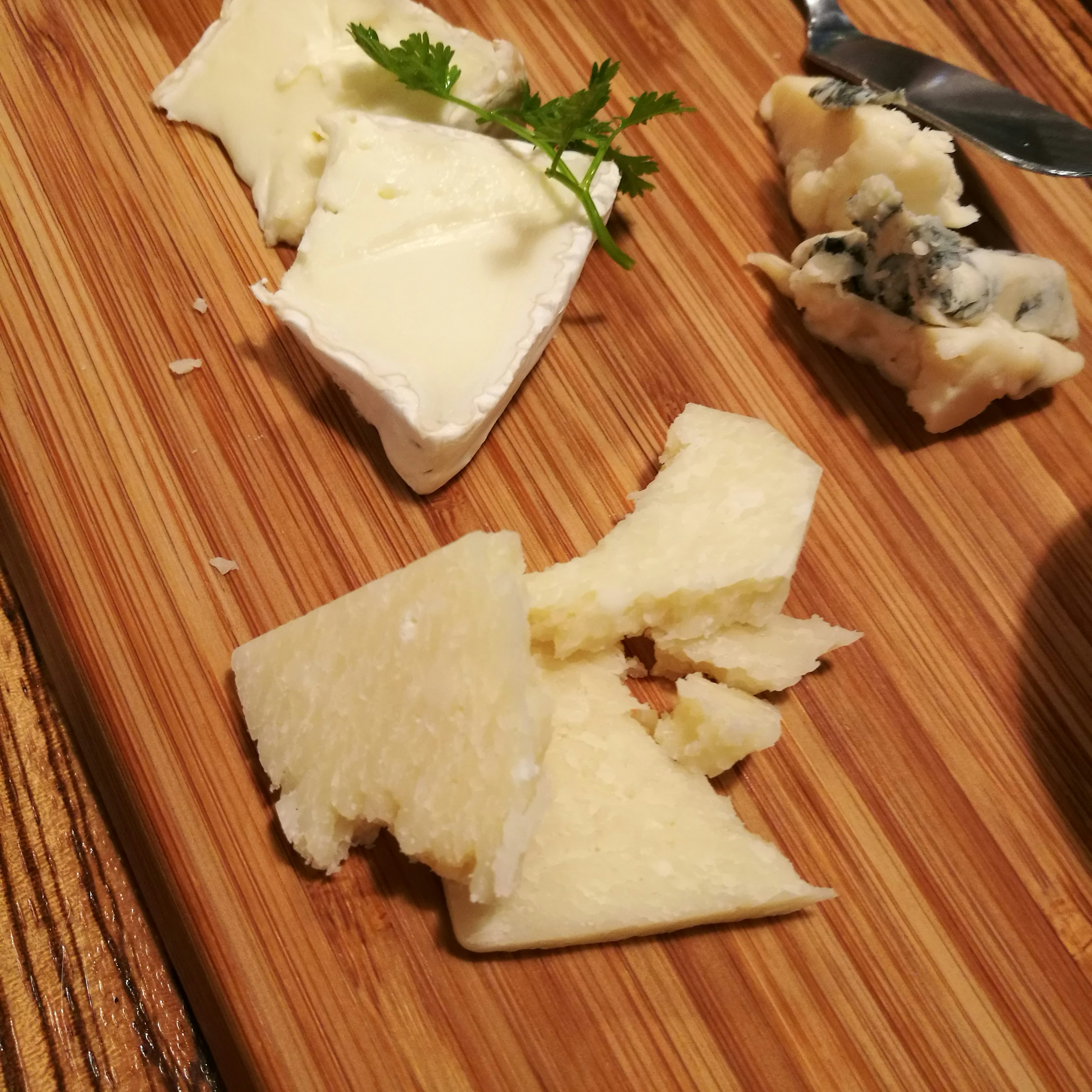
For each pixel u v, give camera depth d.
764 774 0.18
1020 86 0.22
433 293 0.18
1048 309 0.20
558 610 0.17
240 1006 0.16
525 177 0.19
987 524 0.19
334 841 0.16
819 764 0.18
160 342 0.18
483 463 0.19
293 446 0.18
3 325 0.18
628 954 0.17
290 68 0.19
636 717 0.18
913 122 0.20
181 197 0.19
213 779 0.17
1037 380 0.19
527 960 0.16
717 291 0.20
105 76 0.20
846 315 0.19
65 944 0.16
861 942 0.17
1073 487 0.19
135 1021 0.16
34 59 0.20
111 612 0.17
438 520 0.18
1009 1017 0.17
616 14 0.21
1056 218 0.21
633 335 0.20
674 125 0.21
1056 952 0.17
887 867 0.18
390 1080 0.16
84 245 0.19
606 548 0.18
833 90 0.19
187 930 0.16
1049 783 0.18
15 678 0.17
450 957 0.16
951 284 0.18
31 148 0.19
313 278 0.18
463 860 0.15
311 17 0.19
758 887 0.16
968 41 0.22
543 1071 0.16
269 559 0.18
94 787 0.17
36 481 0.18
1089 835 0.18
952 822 0.18
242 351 0.19
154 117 0.20
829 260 0.19
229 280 0.19
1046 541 0.19
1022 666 0.19
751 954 0.17
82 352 0.18
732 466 0.18
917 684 0.18
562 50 0.21
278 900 0.16
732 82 0.21
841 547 0.19
